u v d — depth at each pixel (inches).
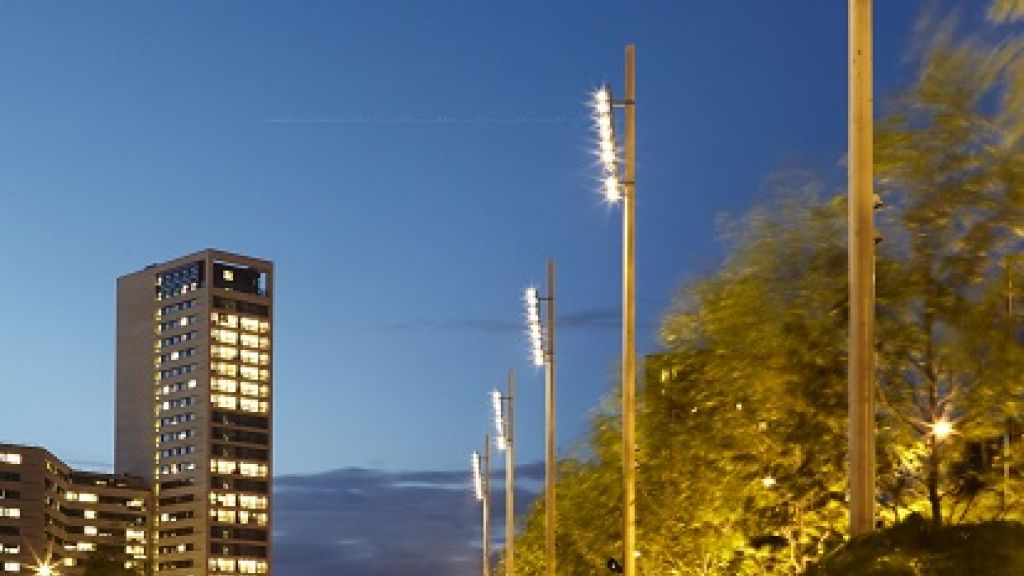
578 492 2256.4
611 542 2087.8
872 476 709.9
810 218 1229.1
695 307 1515.7
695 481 1520.7
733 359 1323.8
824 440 1203.2
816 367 1205.7
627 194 1473.9
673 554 1673.2
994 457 1038.4
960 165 981.2
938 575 553.6
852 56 737.6
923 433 1074.1
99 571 6998.0
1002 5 642.2
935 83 979.3
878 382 1079.6
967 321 977.5
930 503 1087.0
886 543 579.5
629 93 1477.6
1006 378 964.0
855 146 731.4
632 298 1470.2
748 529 1414.9
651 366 1642.5
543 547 3663.9
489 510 4183.1
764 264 1242.0
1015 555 553.0
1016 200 960.3
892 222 1024.2
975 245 973.8
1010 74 671.1
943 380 1053.2
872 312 721.6
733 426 1342.3
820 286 1207.6
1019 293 964.6
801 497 1219.9
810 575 607.5
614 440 2022.6
